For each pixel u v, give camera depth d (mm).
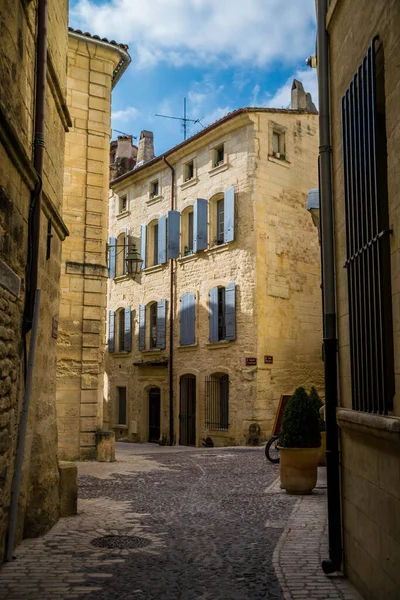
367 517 4504
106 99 15734
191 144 23062
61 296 14633
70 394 14453
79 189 15109
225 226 20969
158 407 24453
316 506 8477
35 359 6617
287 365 20297
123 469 12930
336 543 5312
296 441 9602
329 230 5805
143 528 7141
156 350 24172
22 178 5797
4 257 5215
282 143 21500
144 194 26125
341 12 5520
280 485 10148
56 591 4793
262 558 5816
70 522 7422
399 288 3768
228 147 21422
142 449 20406
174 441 22766
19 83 5750
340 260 5559
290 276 20844
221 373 20922
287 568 5449
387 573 3982
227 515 7945
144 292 25516
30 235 6254
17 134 5215
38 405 6902
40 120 6488
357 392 4781
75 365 14570
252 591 4816
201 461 14617
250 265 19984
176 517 7809
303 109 21906
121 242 27781
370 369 4367
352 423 4762
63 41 8477
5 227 5191
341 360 5484
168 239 23094
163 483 10875
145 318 25219
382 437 3922
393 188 3906
